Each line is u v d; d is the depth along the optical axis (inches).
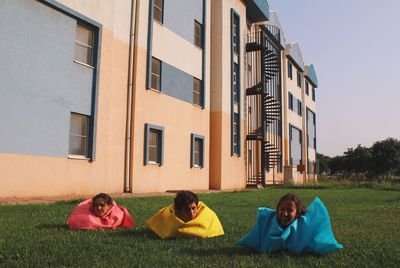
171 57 759.1
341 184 1069.1
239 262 160.9
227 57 951.6
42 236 211.5
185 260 163.5
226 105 931.3
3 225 246.4
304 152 1716.3
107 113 587.5
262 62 1075.3
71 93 530.9
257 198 553.6
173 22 772.6
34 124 477.4
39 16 490.6
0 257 161.8
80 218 241.4
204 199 515.5
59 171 507.2
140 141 657.0
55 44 510.9
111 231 234.8
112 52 609.3
